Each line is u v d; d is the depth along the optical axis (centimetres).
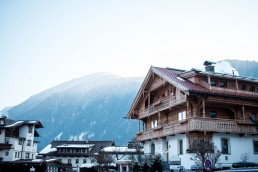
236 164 2494
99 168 4684
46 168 4950
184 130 2912
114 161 5041
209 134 2916
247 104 3092
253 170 605
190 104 3064
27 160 5272
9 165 4934
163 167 3241
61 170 6334
